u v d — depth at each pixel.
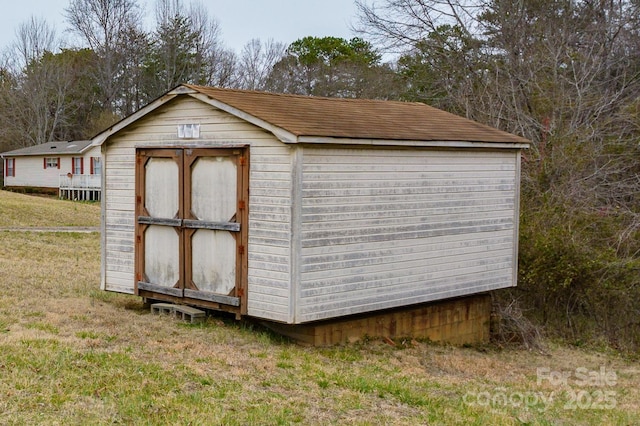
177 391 7.62
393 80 31.41
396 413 7.98
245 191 10.32
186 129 11.04
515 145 13.10
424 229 11.70
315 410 7.65
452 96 22.83
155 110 11.34
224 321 11.24
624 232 16.88
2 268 14.56
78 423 6.44
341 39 50.03
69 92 50.25
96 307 11.56
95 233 23.11
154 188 11.52
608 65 21.75
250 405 7.46
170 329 10.46
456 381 10.42
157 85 49.12
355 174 10.54
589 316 17.39
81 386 7.37
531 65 22.31
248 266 10.38
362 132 10.52
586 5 24.50
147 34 50.94
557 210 17.09
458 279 12.41
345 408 7.89
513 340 15.23
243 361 9.20
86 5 52.12
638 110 19.12
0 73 52.84
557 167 18.05
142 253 11.72
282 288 9.98
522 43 23.41
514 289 16.92
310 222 9.98
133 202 11.85
